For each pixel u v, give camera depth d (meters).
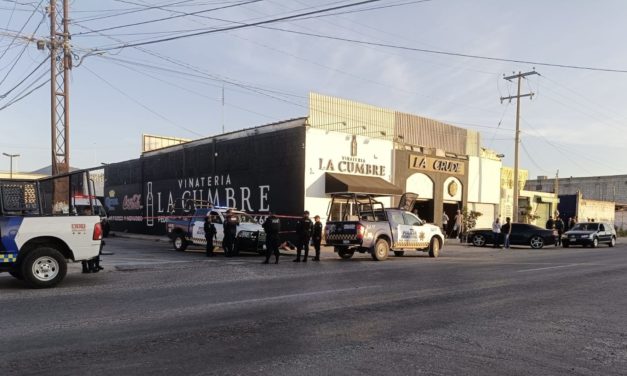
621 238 46.31
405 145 27.88
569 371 5.32
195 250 21.41
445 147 30.75
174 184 31.81
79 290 10.13
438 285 11.24
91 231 11.22
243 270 14.01
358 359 5.57
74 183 12.22
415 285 11.19
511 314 8.14
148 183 34.59
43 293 9.73
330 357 5.63
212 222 19.56
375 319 7.60
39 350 5.76
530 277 12.98
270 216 16.09
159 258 17.38
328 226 18.16
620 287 11.38
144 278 12.09
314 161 23.52
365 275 13.00
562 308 8.73
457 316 7.90
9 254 10.27
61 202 12.12
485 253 22.95
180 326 7.01
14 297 9.24
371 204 20.22
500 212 36.19
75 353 5.66
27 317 7.52
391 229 18.17
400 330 6.93
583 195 66.69
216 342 6.19
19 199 10.70
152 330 6.76
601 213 51.50
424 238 19.56
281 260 17.34
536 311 8.41
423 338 6.52
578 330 7.12
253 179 25.75
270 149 24.88
